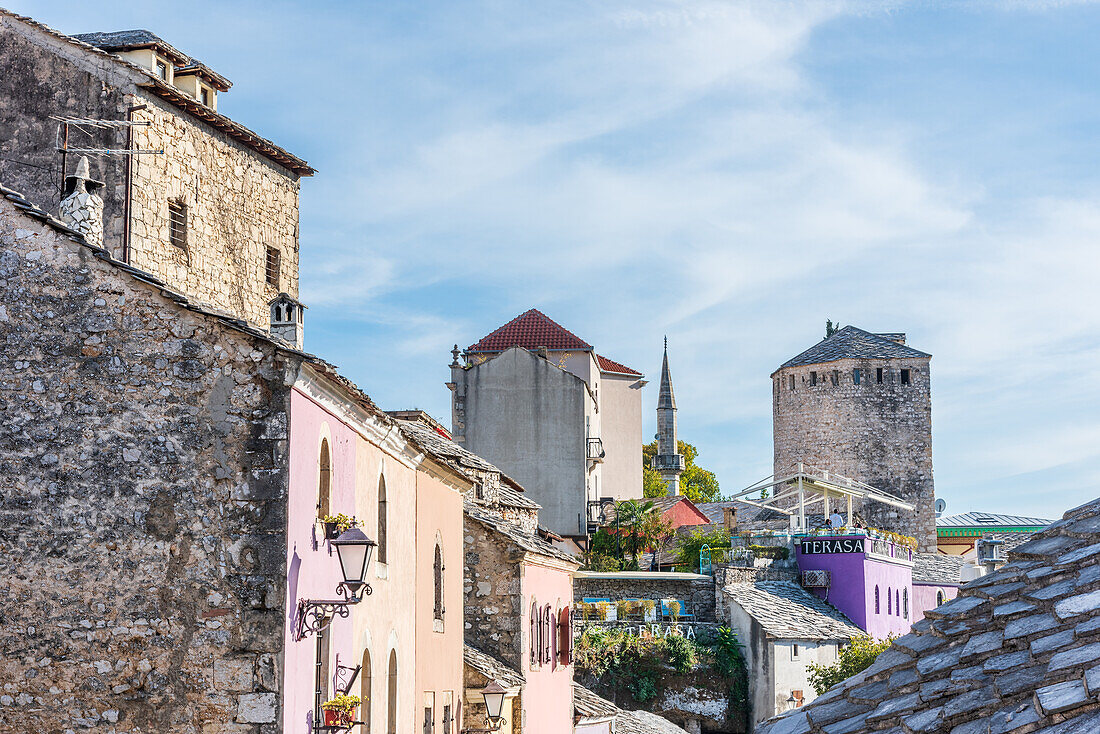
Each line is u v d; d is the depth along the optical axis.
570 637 34.56
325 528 16.81
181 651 15.13
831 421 88.38
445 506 25.06
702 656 50.78
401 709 21.05
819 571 59.50
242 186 28.94
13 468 15.62
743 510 86.00
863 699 9.46
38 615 15.36
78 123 24.66
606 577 55.50
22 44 25.34
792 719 9.95
